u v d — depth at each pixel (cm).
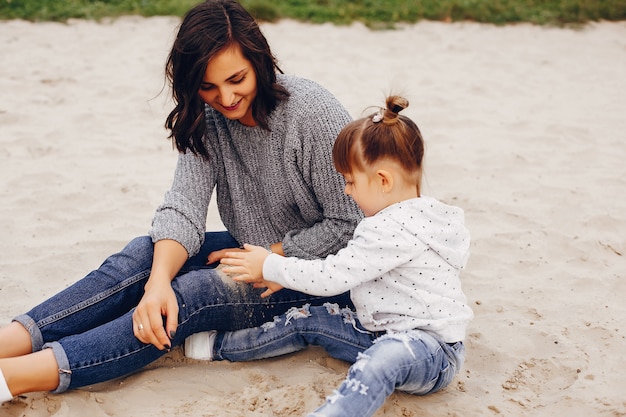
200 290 260
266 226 283
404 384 237
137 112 591
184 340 274
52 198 428
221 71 245
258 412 244
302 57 764
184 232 270
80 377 242
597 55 799
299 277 246
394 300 245
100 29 848
